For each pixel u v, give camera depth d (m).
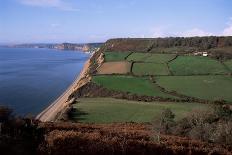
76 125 31.98
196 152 24.80
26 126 22.62
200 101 68.31
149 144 23.62
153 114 55.75
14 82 114.50
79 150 20.69
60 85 110.88
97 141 22.20
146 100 70.75
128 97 73.62
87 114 56.25
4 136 18.81
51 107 75.69
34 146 20.20
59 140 21.22
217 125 32.53
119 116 54.78
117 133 27.02
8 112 22.83
